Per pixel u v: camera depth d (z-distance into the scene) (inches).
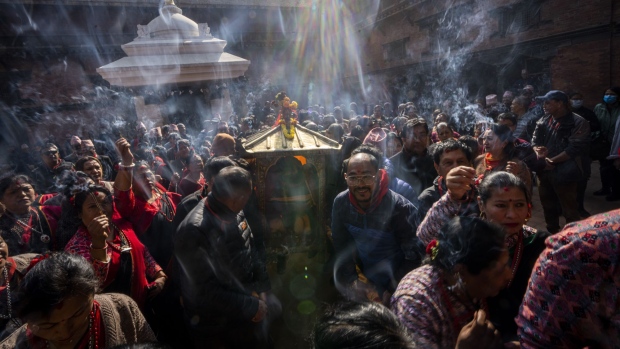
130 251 76.5
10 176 85.0
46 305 41.6
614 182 196.9
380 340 30.5
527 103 219.1
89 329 49.3
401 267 84.0
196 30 280.8
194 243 67.6
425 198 92.4
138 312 55.9
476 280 45.4
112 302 52.7
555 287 36.2
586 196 212.1
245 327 76.8
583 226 35.9
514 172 89.3
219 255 69.9
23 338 48.1
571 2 394.0
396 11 654.5
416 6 610.2
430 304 46.1
